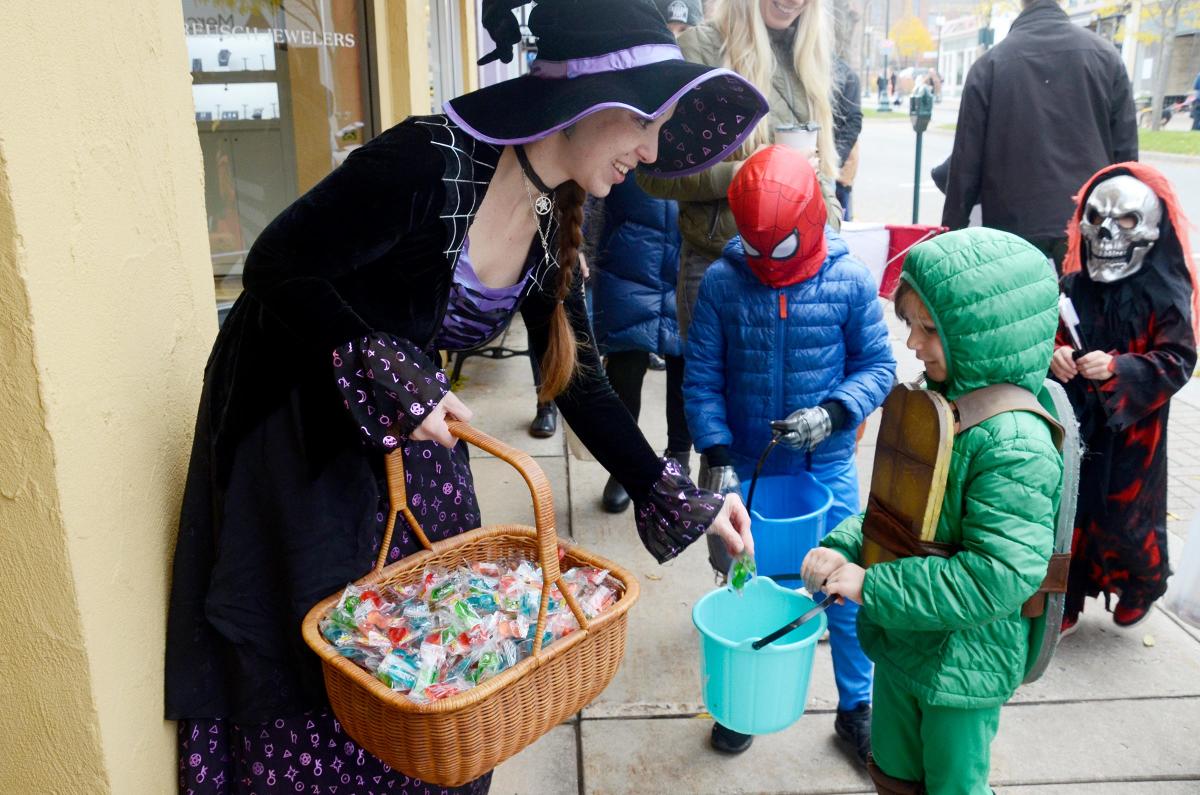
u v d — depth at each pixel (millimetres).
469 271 1524
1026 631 1861
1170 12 27453
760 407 2660
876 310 2639
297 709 1543
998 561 1696
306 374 1466
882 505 1905
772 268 2527
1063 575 1806
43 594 1299
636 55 1388
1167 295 2725
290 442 1478
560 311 1699
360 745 1480
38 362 1216
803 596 2201
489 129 1396
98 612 1348
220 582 1488
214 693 1559
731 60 3098
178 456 1635
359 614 1461
